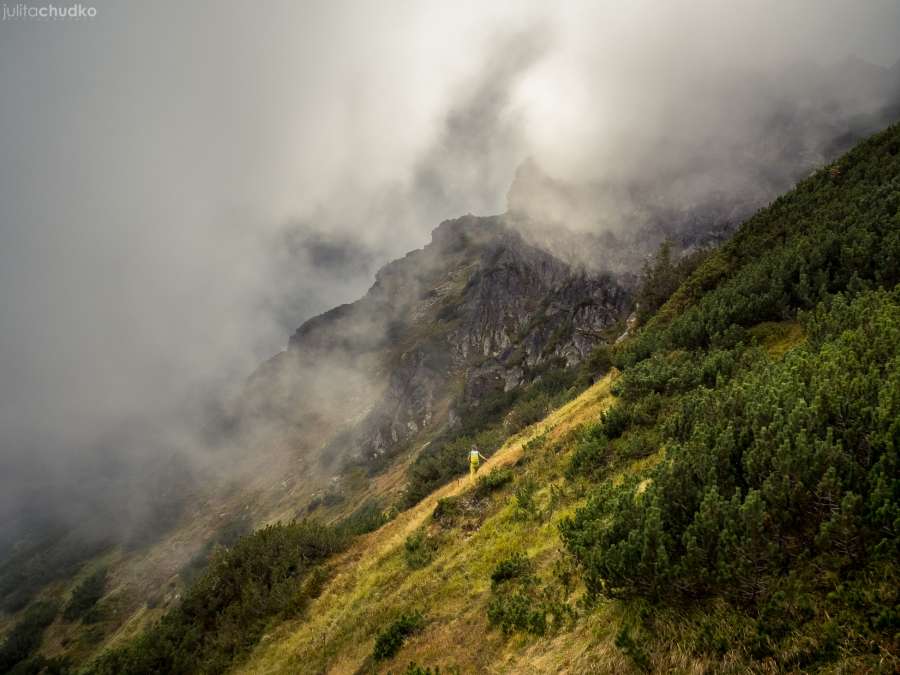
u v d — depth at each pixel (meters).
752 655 4.91
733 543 5.45
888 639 4.25
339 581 19.17
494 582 10.88
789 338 16.05
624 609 6.70
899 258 14.29
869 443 5.71
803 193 26.56
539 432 24.56
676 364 17.78
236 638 18.19
